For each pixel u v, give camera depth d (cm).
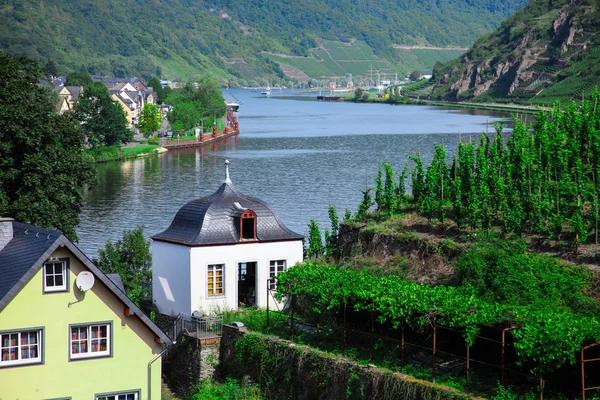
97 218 16062
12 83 9919
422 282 7881
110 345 6197
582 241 7762
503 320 6203
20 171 9500
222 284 8700
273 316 8244
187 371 7919
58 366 6059
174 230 8962
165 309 8894
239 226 8756
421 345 7012
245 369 7562
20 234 6500
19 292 5925
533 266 7138
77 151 10306
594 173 9062
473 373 6425
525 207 8500
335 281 7400
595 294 7006
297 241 8944
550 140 9662
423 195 9512
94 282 6097
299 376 7056
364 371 6562
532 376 6166
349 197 17500
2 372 5938
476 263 7169
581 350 5616
